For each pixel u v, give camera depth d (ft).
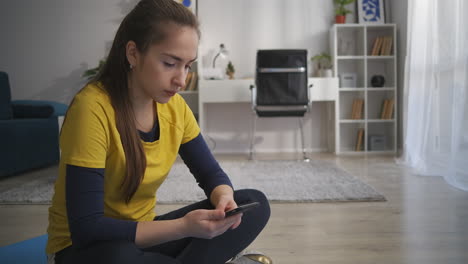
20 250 3.67
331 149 14.52
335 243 4.81
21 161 10.28
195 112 14.65
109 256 2.05
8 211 6.62
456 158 8.09
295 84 12.51
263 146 15.21
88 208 2.14
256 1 14.85
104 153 2.27
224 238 2.72
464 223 5.54
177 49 2.20
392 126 14.24
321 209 6.46
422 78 10.27
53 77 14.99
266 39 14.89
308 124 15.10
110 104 2.33
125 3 14.80
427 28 9.88
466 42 8.01
